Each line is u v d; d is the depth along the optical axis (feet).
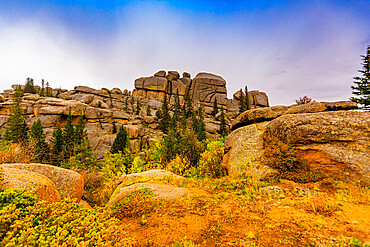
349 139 26.04
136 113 262.06
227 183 30.40
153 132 198.18
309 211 18.12
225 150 48.21
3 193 12.98
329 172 25.84
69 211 12.57
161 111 254.06
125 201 25.16
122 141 123.13
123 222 19.35
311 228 15.05
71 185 27.20
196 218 18.80
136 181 36.60
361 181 23.17
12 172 19.16
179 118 228.84
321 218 16.57
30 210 11.58
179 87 315.17
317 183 24.54
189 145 87.71
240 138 43.14
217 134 193.98
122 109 270.26
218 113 247.09
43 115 177.68
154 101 301.63
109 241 11.02
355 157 24.73
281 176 28.25
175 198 25.22
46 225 10.61
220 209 20.59
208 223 17.56
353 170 24.18
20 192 13.98
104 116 193.57
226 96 320.09
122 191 30.27
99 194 42.29
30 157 46.88
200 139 138.72
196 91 317.01
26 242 8.64
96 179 69.67
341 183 23.67
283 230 15.17
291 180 26.91
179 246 13.84
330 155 26.27
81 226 11.07
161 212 20.81
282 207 19.60
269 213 18.61
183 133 99.81
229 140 48.37
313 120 29.73
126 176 43.21
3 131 157.48
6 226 9.96
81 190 29.68
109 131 176.86
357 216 16.24
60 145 116.37
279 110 41.81
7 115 180.14
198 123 187.52
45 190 19.29
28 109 186.91
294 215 17.62
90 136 163.84
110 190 42.04
